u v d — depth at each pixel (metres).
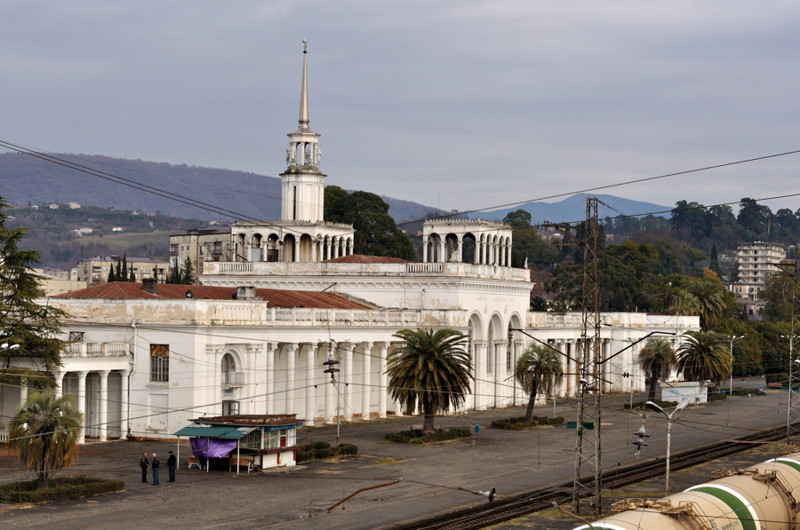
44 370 93.75
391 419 124.69
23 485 71.94
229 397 103.25
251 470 84.00
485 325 139.62
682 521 50.47
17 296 93.88
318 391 117.56
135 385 100.81
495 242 150.12
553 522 69.00
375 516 68.75
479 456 96.00
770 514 56.53
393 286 136.50
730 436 116.50
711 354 155.50
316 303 125.31
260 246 150.75
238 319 104.06
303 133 152.62
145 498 72.19
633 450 102.38
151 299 101.38
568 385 162.00
